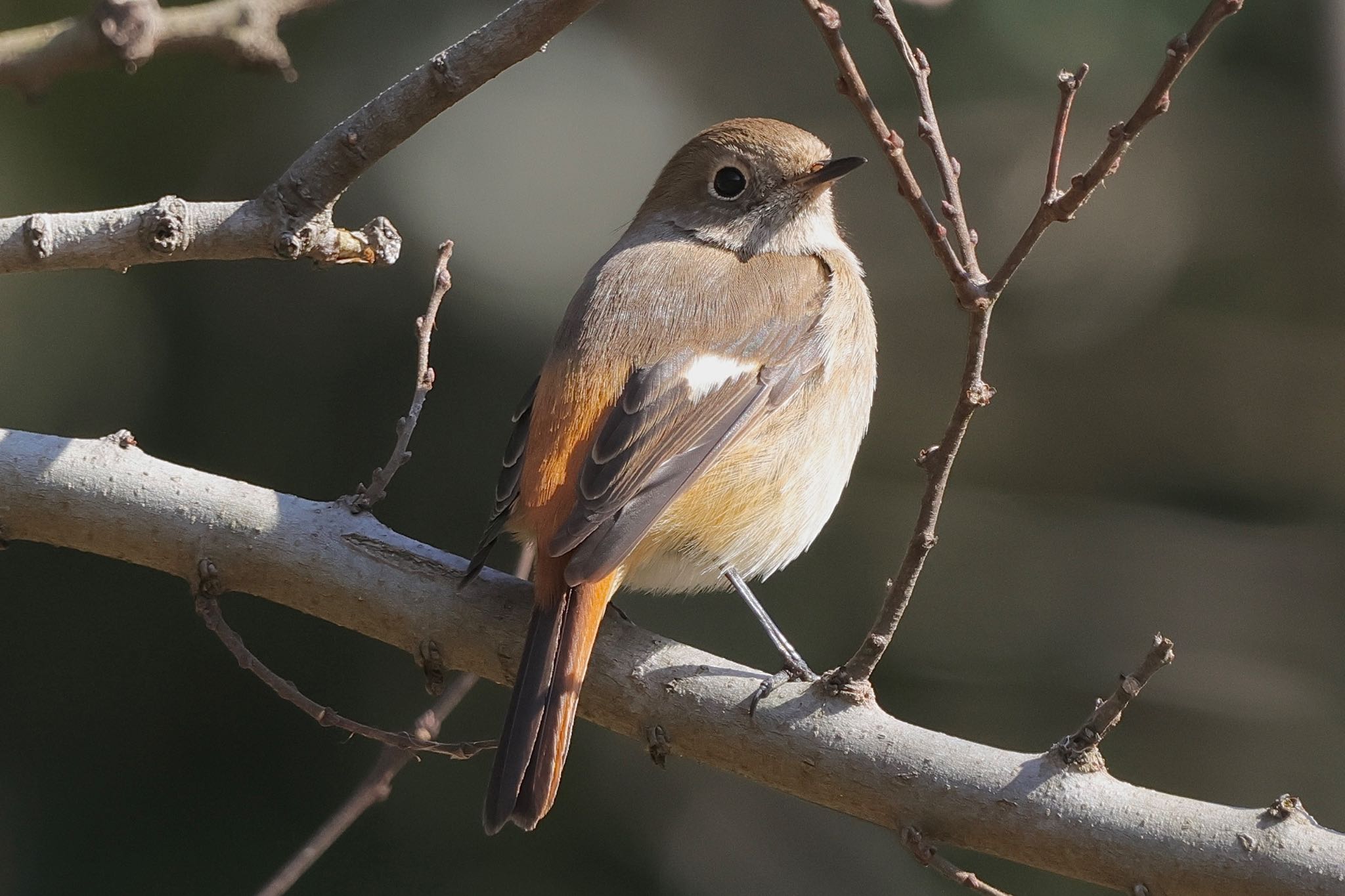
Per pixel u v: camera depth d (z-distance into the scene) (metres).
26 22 11.45
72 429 11.63
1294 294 14.58
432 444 11.73
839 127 13.49
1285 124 13.89
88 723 11.72
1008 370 14.52
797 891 11.93
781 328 7.08
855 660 5.50
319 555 6.14
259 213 6.17
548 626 5.84
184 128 11.89
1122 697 5.14
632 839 11.80
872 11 5.21
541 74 12.66
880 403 14.30
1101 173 4.64
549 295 12.00
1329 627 13.85
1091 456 14.58
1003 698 12.94
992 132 13.68
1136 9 13.20
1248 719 13.17
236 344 11.89
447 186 12.06
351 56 12.10
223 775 11.67
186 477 6.25
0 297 11.58
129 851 11.49
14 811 11.45
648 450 6.46
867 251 14.24
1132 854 5.08
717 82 13.33
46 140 11.55
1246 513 14.47
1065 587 13.88
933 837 5.36
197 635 11.89
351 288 11.91
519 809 5.53
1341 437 14.48
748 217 7.84
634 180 12.51
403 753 6.90
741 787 12.16
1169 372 14.62
